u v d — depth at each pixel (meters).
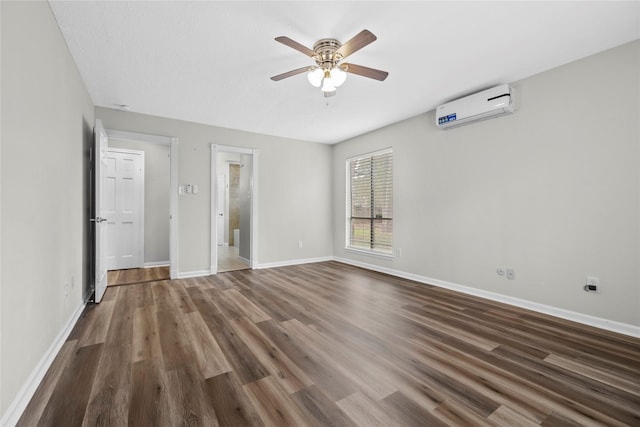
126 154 4.75
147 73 2.75
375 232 4.80
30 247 1.53
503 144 3.04
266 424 1.29
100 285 3.04
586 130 2.48
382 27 2.08
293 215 5.23
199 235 4.29
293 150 5.23
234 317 2.61
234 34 2.16
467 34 2.16
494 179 3.12
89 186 3.30
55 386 1.56
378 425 1.29
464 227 3.42
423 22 2.03
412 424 1.29
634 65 2.24
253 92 3.20
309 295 3.31
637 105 2.23
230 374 1.69
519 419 1.33
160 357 1.88
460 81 2.95
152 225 4.96
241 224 5.71
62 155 2.14
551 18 1.98
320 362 1.83
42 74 1.71
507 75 2.82
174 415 1.34
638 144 2.23
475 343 2.11
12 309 1.32
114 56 2.45
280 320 2.54
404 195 4.17
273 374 1.70
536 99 2.78
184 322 2.48
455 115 3.26
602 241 2.40
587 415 1.36
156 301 3.06
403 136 4.18
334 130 4.71
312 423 1.30
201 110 3.76
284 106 3.62
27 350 1.48
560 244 2.64
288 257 5.18
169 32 2.13
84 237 3.01
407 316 2.65
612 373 1.72
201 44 2.29
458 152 3.47
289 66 2.64
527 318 2.60
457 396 1.50
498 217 3.09
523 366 1.79
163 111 3.79
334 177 5.68
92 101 3.42
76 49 2.33
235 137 4.63
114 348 2.00
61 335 2.05
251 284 3.80
